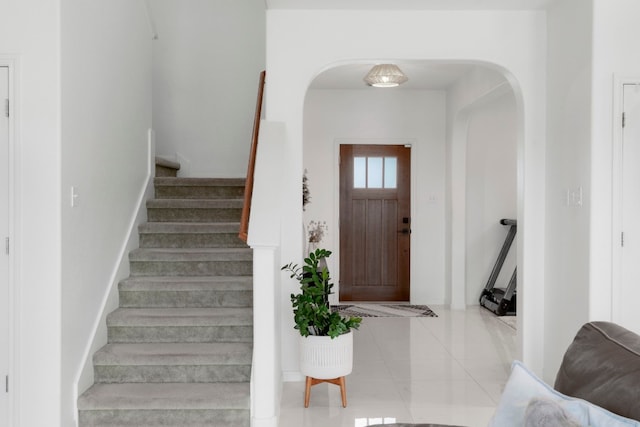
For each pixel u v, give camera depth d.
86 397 3.17
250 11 6.08
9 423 2.97
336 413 3.50
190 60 6.06
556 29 3.89
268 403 3.17
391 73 5.41
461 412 3.52
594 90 3.40
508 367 4.52
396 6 3.96
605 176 3.42
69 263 3.09
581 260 3.53
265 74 4.18
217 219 4.72
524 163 4.06
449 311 6.83
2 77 2.96
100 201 3.61
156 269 4.21
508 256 7.24
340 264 7.33
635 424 1.31
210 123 6.07
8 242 2.96
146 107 4.72
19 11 2.95
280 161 3.67
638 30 3.41
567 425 1.29
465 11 4.05
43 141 2.96
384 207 7.32
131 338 3.71
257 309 3.18
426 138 7.21
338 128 7.19
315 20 4.06
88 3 3.36
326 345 3.55
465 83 6.25
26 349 2.97
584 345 1.75
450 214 7.00
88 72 3.37
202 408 3.16
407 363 4.64
